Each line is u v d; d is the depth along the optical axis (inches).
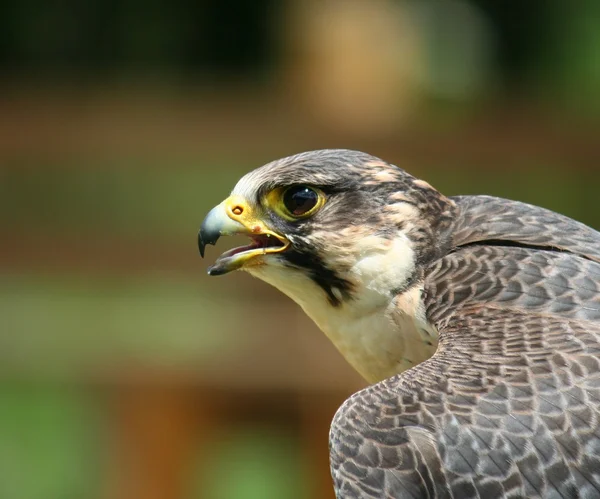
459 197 260.8
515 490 191.5
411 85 674.2
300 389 436.8
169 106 581.3
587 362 200.7
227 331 465.1
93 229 572.4
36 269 573.0
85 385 511.2
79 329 550.3
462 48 793.6
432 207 250.5
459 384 200.8
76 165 573.6
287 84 639.1
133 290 565.9
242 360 440.8
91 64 807.1
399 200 248.5
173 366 442.6
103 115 572.4
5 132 571.2
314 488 426.3
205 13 805.9
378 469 196.2
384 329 249.0
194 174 571.5
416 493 194.1
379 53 621.9
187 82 792.3
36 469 577.3
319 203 248.7
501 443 193.3
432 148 559.2
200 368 442.0
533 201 566.9
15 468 578.6
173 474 437.1
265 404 435.8
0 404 580.7
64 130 572.1
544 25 811.4
